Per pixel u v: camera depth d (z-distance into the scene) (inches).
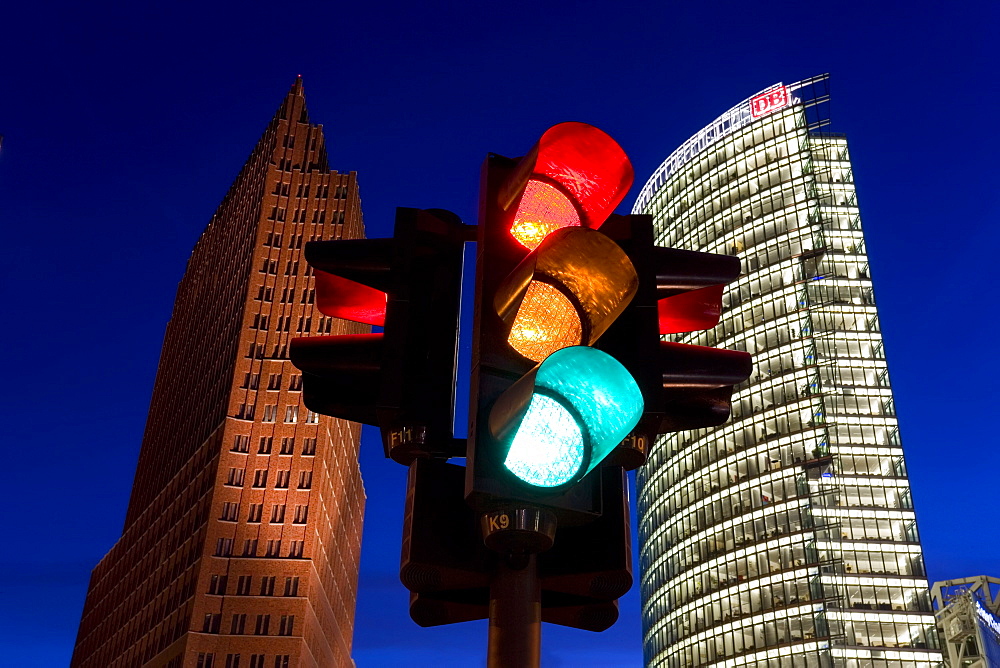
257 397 5388.8
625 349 258.2
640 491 6077.8
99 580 6943.9
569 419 216.4
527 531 223.3
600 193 267.4
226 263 6525.6
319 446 5280.5
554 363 211.3
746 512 5118.1
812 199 5787.4
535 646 243.8
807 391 5246.1
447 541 254.2
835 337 5364.2
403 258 273.9
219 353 5885.8
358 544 6943.9
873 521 4845.0
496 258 245.3
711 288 292.5
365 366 271.3
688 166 6574.8
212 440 5388.8
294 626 4734.3
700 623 5044.3
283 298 5757.9
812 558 4766.2
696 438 5561.0
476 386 229.6
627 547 259.0
